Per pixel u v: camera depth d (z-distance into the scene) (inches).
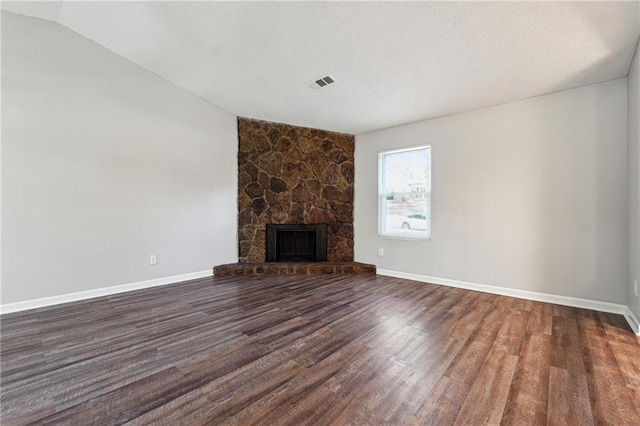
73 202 126.0
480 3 85.4
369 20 98.2
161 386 65.3
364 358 77.5
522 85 122.2
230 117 181.6
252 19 106.1
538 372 70.6
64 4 112.1
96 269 132.3
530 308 118.2
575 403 59.4
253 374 70.1
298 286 150.9
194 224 166.4
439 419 54.9
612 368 72.3
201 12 106.6
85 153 129.3
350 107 159.0
